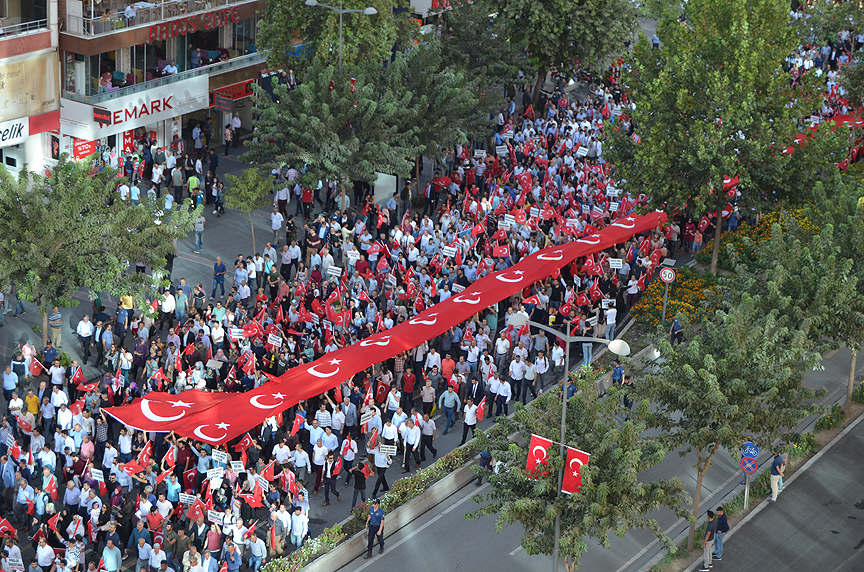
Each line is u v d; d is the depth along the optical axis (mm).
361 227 46469
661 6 78000
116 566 27672
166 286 38062
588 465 25406
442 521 32375
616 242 46094
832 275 34344
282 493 30641
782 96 43656
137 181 51938
